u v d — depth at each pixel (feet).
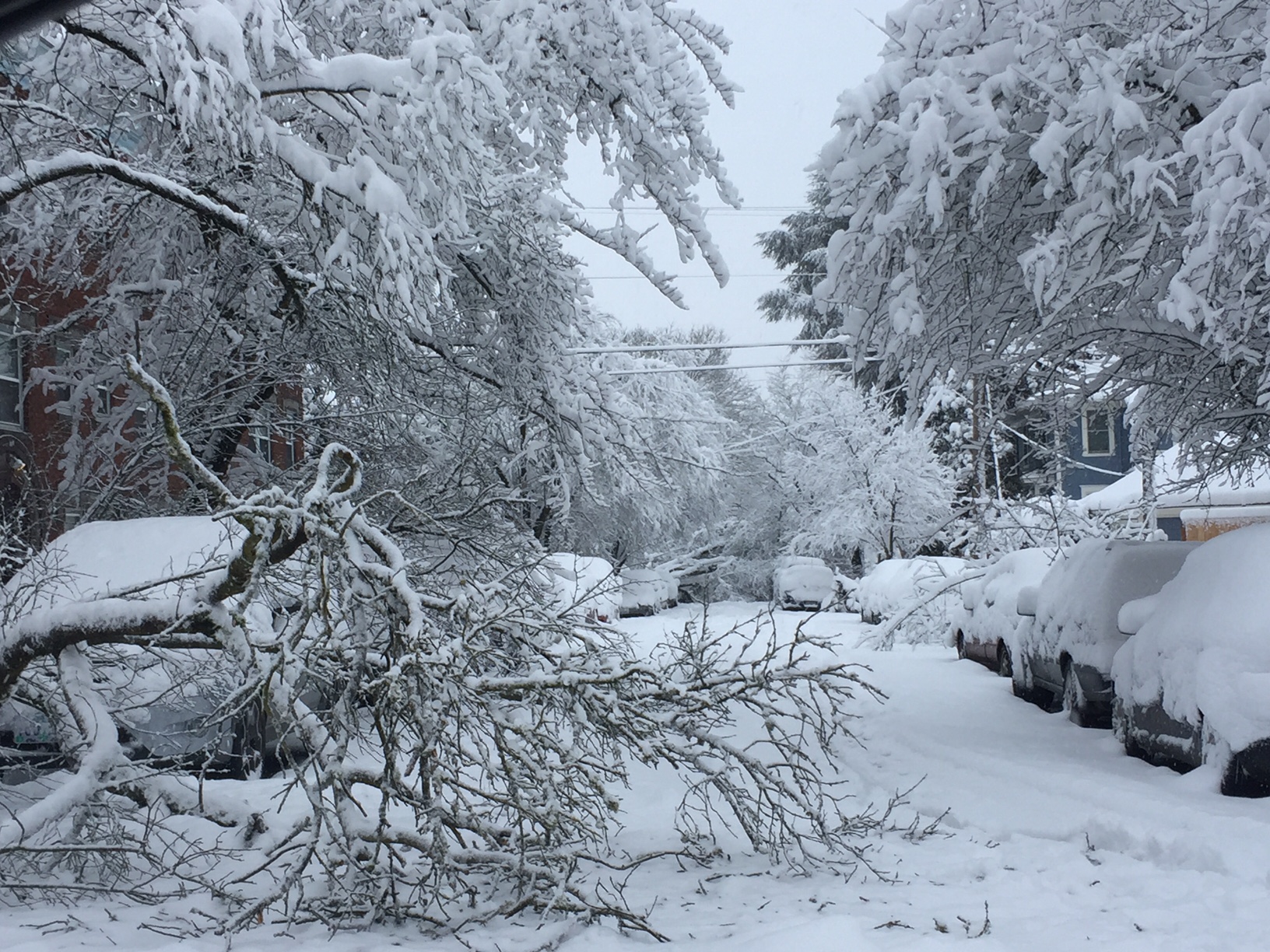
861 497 135.95
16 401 52.70
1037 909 19.30
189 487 39.96
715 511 144.87
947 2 36.32
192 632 20.97
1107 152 33.30
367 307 36.58
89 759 21.06
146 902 20.24
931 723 40.06
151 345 41.93
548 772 19.95
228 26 29.86
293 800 27.32
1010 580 53.67
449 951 17.48
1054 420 52.11
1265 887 19.54
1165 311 32.53
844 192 37.58
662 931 18.65
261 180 37.91
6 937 17.76
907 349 41.14
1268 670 25.94
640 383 119.96
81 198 41.47
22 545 28.96
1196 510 73.26
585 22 41.09
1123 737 32.81
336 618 24.91
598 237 44.80
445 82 33.30
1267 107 31.17
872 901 20.06
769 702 23.77
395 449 42.86
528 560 35.73
